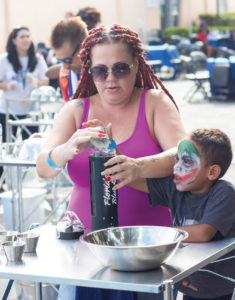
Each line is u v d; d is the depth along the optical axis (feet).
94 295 9.11
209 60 59.31
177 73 86.12
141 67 10.13
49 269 7.55
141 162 9.05
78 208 9.80
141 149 9.71
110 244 8.16
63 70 18.31
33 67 29.55
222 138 9.42
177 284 9.82
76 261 7.88
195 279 9.53
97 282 7.03
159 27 126.00
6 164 16.80
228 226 8.86
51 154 9.20
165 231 8.16
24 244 8.03
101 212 8.64
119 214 9.72
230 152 9.53
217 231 8.86
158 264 7.35
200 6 141.18
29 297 12.37
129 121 9.82
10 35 29.22
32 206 21.40
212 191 9.25
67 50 16.44
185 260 7.74
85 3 87.86
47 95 28.37
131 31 9.54
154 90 10.09
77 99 10.25
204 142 9.27
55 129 10.09
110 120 9.89
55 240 9.05
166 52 81.41
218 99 60.18
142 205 9.75
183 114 50.47
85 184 9.78
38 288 8.84
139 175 9.02
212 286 9.52
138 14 106.63
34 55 29.66
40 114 27.71
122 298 9.04
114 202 8.70
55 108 27.73
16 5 76.28
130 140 9.74
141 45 9.68
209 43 92.07
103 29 9.48
